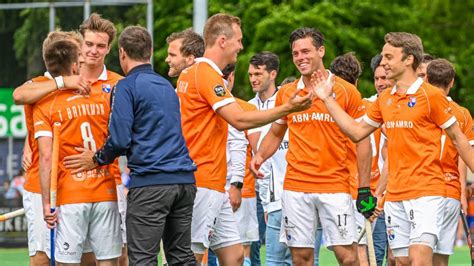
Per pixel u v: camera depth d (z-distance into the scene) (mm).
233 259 19031
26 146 18969
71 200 17719
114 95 16781
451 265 31656
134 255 16703
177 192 16781
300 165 19391
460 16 73750
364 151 19188
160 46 64562
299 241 19531
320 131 19188
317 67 19109
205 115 18328
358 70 22156
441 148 19016
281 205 20938
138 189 16719
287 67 59875
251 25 61562
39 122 17688
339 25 61094
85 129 17781
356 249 19531
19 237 39969
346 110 19234
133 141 16766
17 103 17703
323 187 19250
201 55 19766
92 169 17297
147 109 16750
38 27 46406
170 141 16844
